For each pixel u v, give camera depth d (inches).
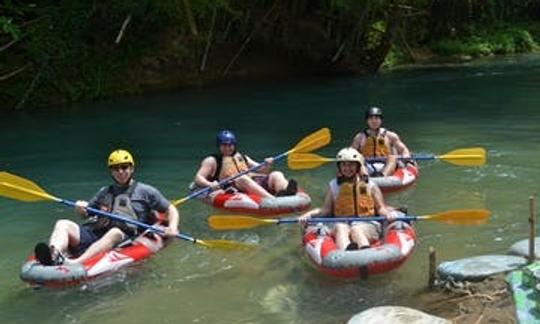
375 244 231.6
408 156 333.1
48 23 615.5
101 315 194.9
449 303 183.0
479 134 435.5
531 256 196.1
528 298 157.2
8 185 245.3
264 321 186.1
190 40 711.1
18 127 501.4
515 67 840.9
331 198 247.0
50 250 211.6
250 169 300.5
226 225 242.5
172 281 217.5
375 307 184.1
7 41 605.9
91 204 246.1
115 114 548.1
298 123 498.6
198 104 590.9
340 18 781.9
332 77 785.6
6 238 263.4
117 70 659.4
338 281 212.5
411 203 294.0
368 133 342.6
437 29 1015.0
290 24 778.2
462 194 302.5
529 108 529.7
